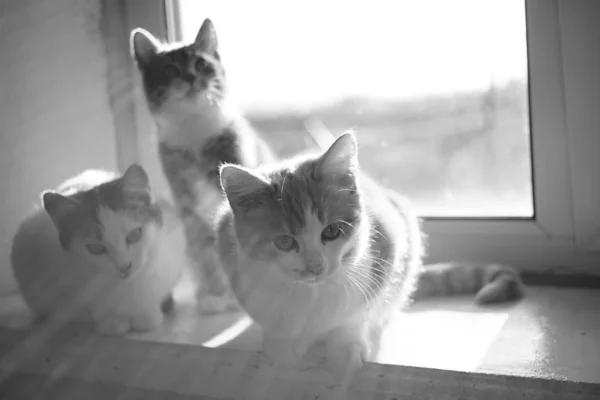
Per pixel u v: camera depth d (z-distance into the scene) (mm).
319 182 1247
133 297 1505
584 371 1115
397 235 1341
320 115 1957
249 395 1339
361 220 1262
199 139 1639
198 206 1618
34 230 1613
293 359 1277
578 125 1455
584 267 1533
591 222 1489
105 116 1903
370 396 1222
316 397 1272
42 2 1743
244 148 1657
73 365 1529
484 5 1653
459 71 1739
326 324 1262
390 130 1871
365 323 1318
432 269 1573
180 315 1604
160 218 1559
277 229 1223
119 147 1918
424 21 1767
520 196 1637
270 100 1977
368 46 1859
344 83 1915
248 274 1273
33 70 1747
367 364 1209
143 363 1444
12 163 1727
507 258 1610
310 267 1189
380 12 1820
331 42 1896
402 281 1383
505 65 1633
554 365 1144
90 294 1531
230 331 1461
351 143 1221
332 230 1235
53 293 1576
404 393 1194
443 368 1162
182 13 1884
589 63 1420
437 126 1797
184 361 1392
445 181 1783
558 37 1449
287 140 1965
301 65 1940
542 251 1565
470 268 1562
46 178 1796
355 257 1259
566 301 1439
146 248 1503
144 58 1706
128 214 1476
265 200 1240
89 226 1463
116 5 1862
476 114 1720
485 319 1380
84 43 1849
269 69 1956
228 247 1322
